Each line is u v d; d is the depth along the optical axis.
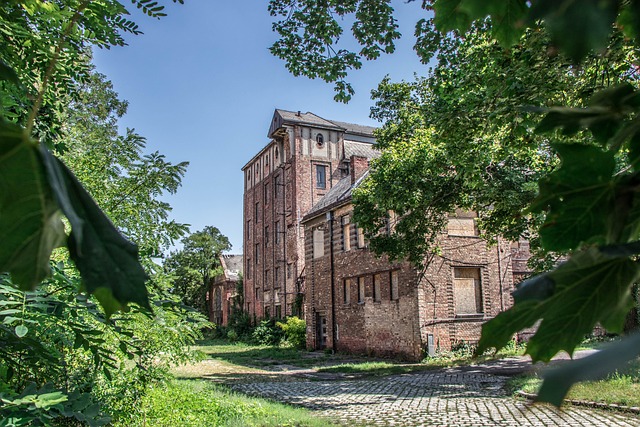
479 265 18.36
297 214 30.70
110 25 2.89
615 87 0.63
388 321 18.91
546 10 0.39
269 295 33.84
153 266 4.66
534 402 0.45
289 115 33.47
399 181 11.74
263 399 9.71
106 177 4.97
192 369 17.53
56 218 0.44
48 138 3.58
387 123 13.91
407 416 8.40
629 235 0.66
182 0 2.71
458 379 12.80
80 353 4.59
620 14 0.54
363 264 20.55
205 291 43.50
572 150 0.64
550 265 11.45
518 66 5.76
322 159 32.25
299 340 26.20
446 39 7.23
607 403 8.09
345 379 14.00
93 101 13.23
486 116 6.57
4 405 2.46
